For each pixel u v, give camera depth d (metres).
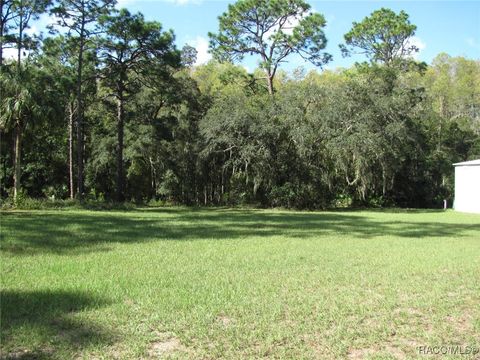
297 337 5.15
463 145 48.88
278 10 36.31
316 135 30.72
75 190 37.66
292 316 5.89
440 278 8.25
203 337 5.10
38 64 28.92
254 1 36.03
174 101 34.09
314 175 31.53
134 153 34.47
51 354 4.54
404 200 38.53
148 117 36.66
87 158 38.12
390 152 30.94
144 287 7.23
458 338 5.24
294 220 20.73
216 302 6.43
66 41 30.22
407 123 33.97
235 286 7.43
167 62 31.61
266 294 6.95
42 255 10.02
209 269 8.80
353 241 13.33
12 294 6.63
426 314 6.10
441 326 5.63
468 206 30.08
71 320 5.55
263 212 27.11
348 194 35.03
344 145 29.28
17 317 5.59
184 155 35.44
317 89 32.12
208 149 32.66
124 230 15.16
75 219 18.92
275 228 16.88
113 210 27.28
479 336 5.30
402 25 39.50
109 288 7.08
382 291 7.25
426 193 38.56
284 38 37.03
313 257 10.32
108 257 9.94
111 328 5.31
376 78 35.81
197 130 35.25
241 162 31.80
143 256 10.16
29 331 5.07
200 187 37.28
